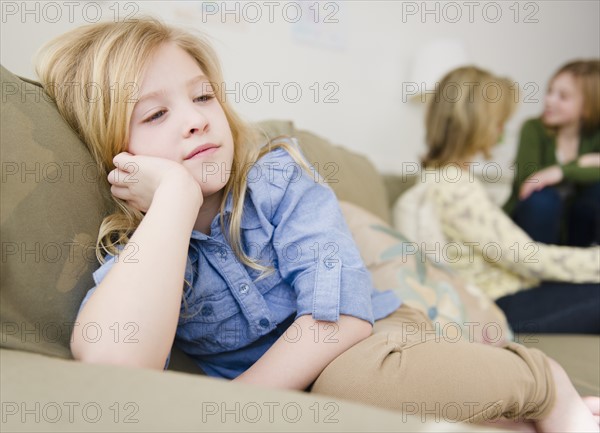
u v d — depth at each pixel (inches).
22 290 22.4
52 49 28.9
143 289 21.0
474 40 94.5
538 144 84.2
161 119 27.1
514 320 46.1
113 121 26.5
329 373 24.0
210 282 28.1
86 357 19.6
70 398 15.1
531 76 108.0
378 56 78.8
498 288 52.7
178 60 27.8
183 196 24.2
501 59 101.0
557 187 76.5
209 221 30.2
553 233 70.1
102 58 26.6
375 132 81.0
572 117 80.2
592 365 37.1
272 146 33.5
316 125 72.7
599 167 72.2
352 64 75.4
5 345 19.6
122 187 27.1
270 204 29.9
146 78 26.5
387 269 40.2
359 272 27.5
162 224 23.0
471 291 44.2
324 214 29.6
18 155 23.3
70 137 26.6
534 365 26.2
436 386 22.9
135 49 26.4
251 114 64.1
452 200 54.2
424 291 39.6
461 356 24.5
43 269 23.2
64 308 23.5
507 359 25.6
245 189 30.0
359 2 74.4
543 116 84.0
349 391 22.9
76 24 46.3
